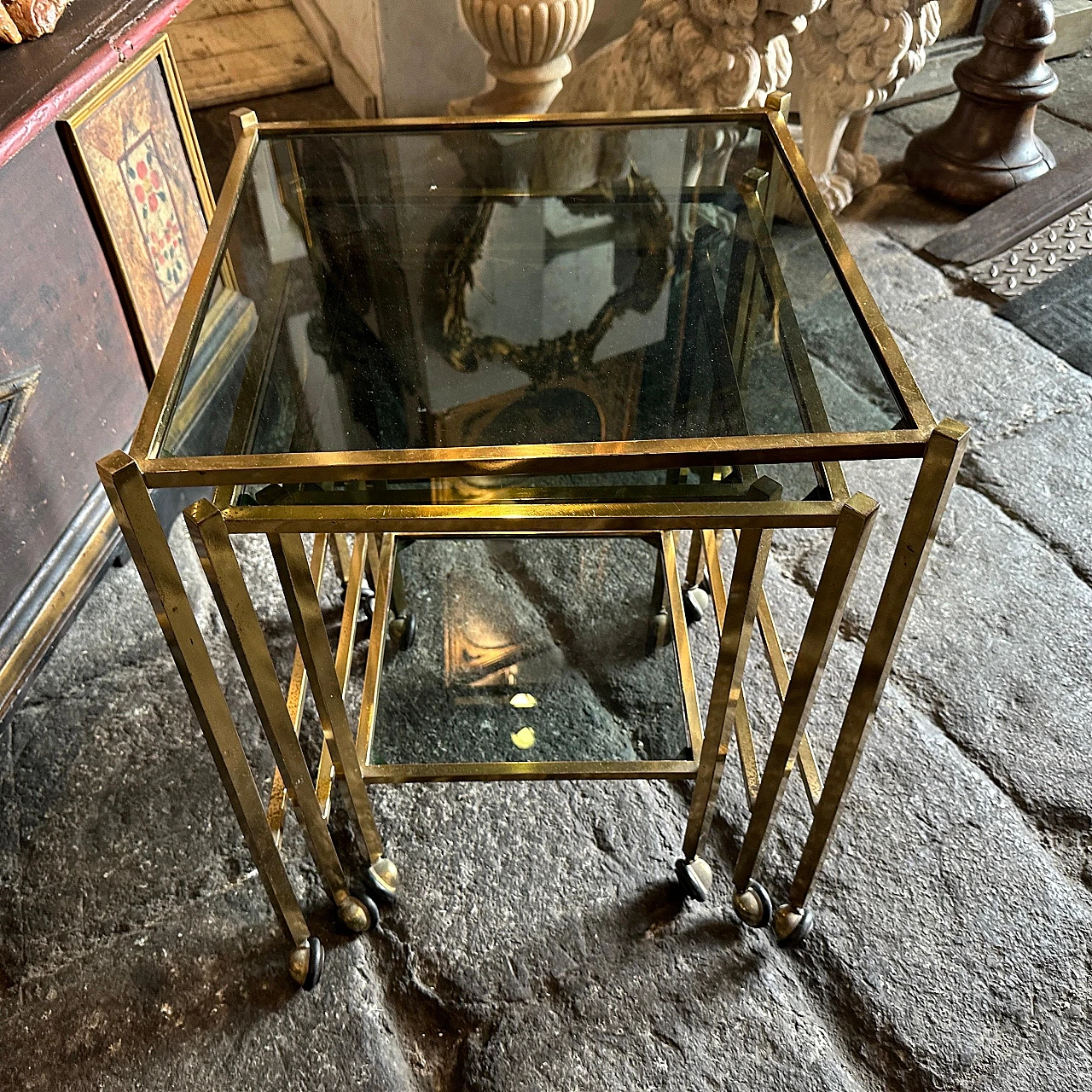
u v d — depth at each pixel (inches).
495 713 46.8
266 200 43.7
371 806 45.1
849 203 91.7
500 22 70.4
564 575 54.7
